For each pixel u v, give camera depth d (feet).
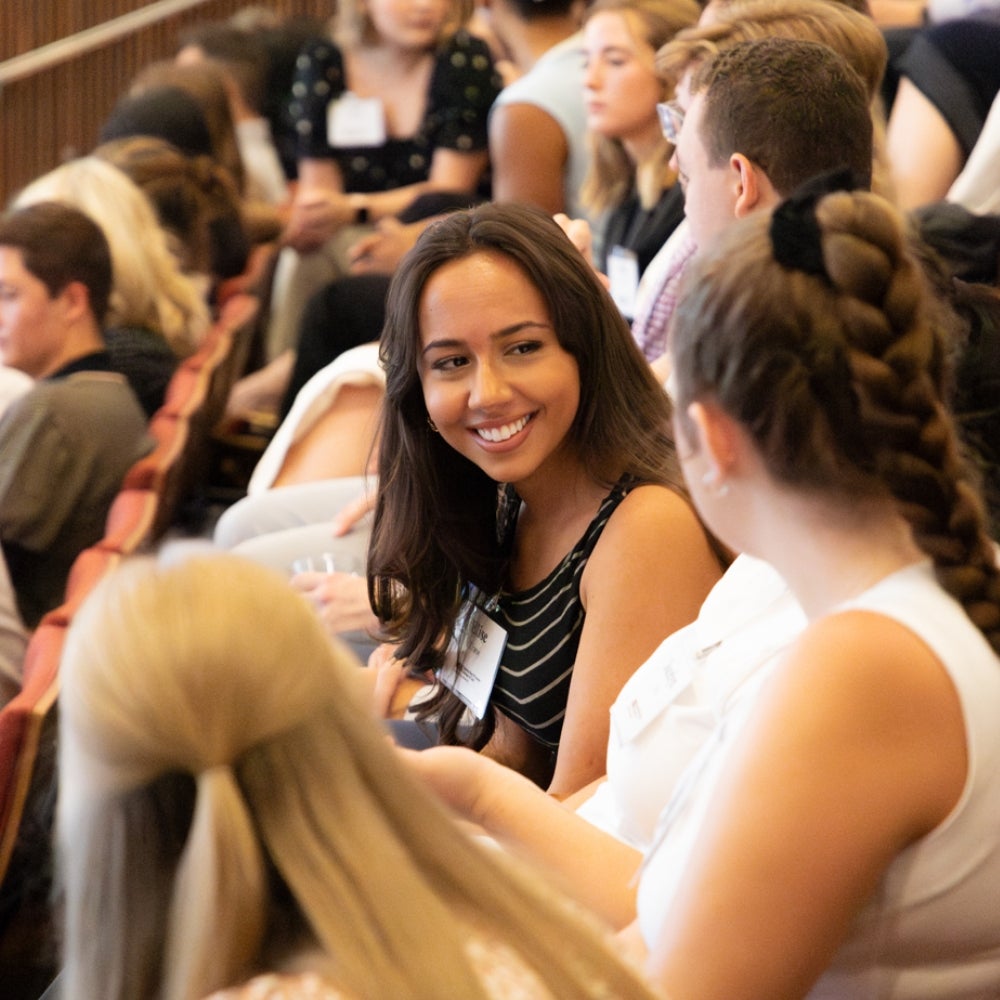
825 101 12.01
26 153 53.57
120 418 22.24
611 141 23.16
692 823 7.87
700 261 7.41
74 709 5.54
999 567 7.43
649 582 11.94
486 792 9.80
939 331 7.38
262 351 33.63
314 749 5.55
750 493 7.32
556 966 5.62
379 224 30.55
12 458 21.63
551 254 12.02
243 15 44.42
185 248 30.96
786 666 7.02
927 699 6.76
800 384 6.87
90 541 21.95
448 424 12.28
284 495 19.97
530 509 12.95
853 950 7.17
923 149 20.35
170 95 32.76
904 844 6.89
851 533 7.13
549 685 12.70
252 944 5.35
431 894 5.49
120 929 5.50
